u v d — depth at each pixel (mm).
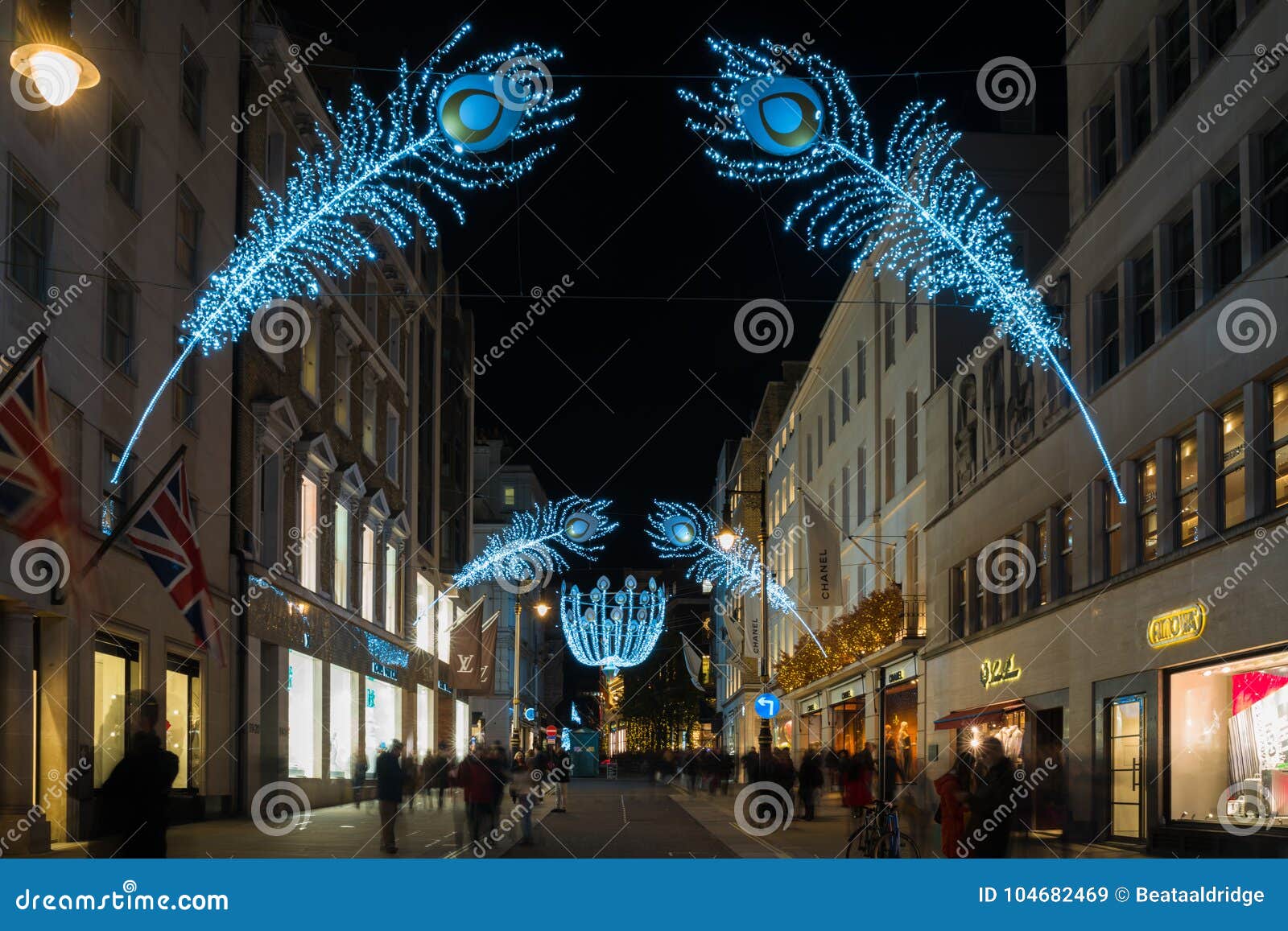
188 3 27219
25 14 19078
